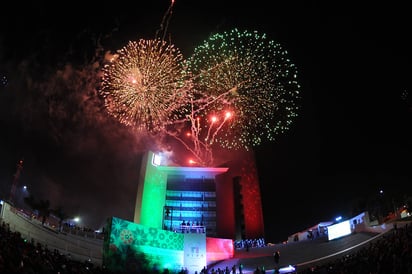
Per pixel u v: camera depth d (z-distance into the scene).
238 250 47.97
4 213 28.33
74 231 40.31
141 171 65.62
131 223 34.25
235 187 81.06
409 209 45.50
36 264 20.27
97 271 26.53
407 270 21.42
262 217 79.06
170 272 36.12
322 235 50.00
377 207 50.56
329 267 27.50
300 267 33.34
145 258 34.38
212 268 38.34
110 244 31.47
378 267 23.03
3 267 17.47
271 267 35.88
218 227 72.62
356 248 34.94
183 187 75.12
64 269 22.81
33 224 32.44
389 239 28.25
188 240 39.34
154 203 66.00
